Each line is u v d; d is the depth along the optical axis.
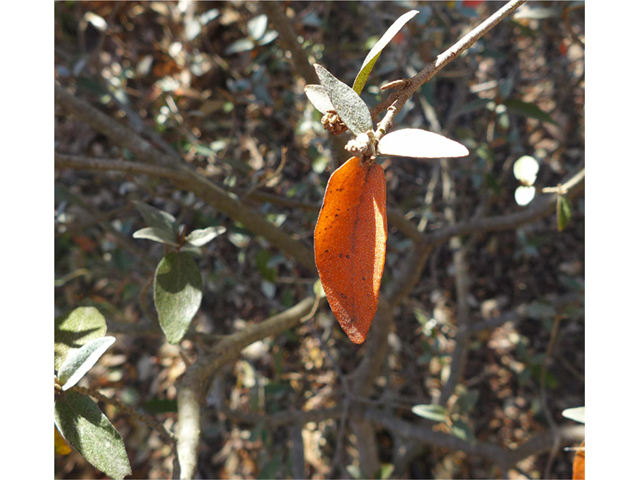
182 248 0.33
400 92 0.17
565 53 0.71
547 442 0.61
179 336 0.31
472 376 1.05
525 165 0.37
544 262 1.12
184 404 0.33
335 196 0.15
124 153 0.66
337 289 0.15
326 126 0.17
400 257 1.04
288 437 0.97
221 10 0.97
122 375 1.01
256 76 0.68
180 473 0.29
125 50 0.91
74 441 0.23
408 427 0.69
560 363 1.04
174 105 0.65
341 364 1.00
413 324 1.07
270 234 0.49
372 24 0.81
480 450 0.66
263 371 0.99
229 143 0.70
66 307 0.94
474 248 1.16
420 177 1.11
